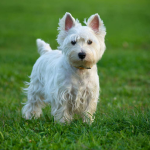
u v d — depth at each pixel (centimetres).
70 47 470
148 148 387
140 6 3584
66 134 436
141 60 1327
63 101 485
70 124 482
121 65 1234
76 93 483
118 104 652
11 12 3128
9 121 518
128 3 3828
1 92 830
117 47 1848
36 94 579
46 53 582
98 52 484
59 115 494
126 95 797
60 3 3703
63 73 478
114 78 1036
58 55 539
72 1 3900
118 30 2411
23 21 2705
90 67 475
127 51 1672
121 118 492
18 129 455
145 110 563
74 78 479
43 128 463
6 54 1504
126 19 2875
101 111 570
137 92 820
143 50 1736
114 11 3250
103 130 440
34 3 3688
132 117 486
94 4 3691
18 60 1331
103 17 2928
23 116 567
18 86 891
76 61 460
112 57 1402
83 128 451
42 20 2752
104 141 409
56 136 421
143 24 2664
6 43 1908
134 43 1941
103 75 1066
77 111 516
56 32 2247
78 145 382
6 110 593
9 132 455
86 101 504
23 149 393
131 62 1290
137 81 997
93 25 496
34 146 391
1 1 3791
